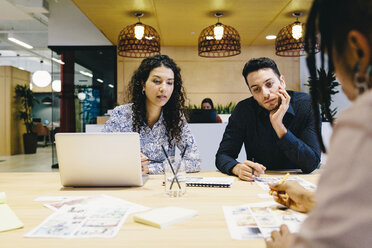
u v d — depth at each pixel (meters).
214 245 0.79
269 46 7.07
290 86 7.07
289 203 1.08
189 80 7.12
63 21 6.71
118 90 6.87
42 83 10.02
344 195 0.34
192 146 2.07
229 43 5.12
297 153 1.73
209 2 4.32
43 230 0.90
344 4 0.41
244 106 2.09
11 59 12.38
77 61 6.93
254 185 1.48
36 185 1.56
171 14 4.80
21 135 10.15
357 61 0.41
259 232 0.86
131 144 1.40
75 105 7.00
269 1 4.28
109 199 1.24
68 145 1.41
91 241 0.82
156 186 1.50
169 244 0.80
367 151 0.34
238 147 2.08
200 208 1.11
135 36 4.81
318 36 0.50
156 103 2.03
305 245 0.37
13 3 5.38
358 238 0.33
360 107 0.37
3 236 0.87
